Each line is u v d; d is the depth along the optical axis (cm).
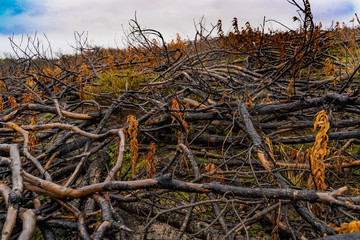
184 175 324
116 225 167
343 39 712
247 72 547
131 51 765
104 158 350
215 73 539
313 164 190
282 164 276
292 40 588
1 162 195
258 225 234
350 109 316
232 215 246
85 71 532
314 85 465
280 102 376
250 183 302
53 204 211
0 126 378
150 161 271
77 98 643
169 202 268
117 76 550
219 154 370
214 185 192
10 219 146
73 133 322
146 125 427
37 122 519
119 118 498
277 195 176
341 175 304
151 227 240
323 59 602
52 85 596
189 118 403
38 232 231
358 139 308
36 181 187
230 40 649
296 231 200
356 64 504
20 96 638
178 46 740
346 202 165
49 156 343
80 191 188
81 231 172
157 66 670
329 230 156
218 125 411
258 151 256
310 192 168
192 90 441
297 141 328
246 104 367
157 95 429
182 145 306
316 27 443
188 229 225
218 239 200
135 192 246
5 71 798
